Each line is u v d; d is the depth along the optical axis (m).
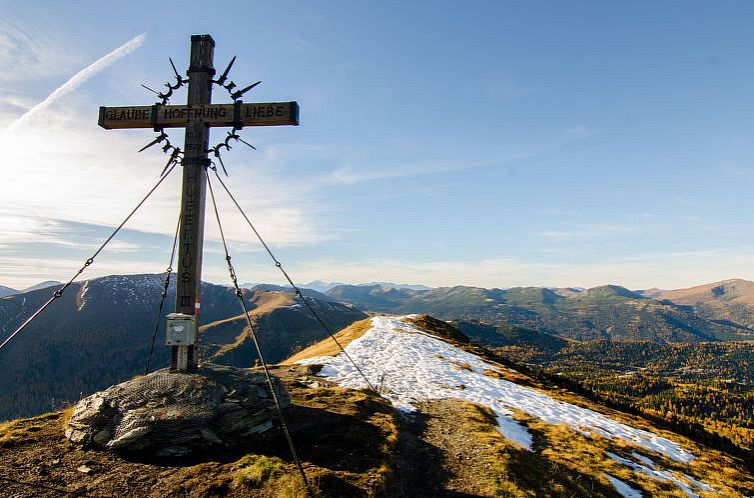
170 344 13.73
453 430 19.03
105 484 9.75
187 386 12.91
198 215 14.36
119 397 12.35
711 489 18.58
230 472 10.64
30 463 10.37
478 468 14.80
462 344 51.91
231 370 14.86
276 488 9.96
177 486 9.84
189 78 14.82
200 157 14.39
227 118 14.41
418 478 13.56
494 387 30.58
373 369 31.34
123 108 14.88
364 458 12.88
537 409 26.27
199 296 14.38
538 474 15.15
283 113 14.21
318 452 12.72
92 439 11.42
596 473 16.55
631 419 31.89
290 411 15.49
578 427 23.78
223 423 12.46
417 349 40.50
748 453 39.62
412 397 24.91
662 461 21.03
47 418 13.68
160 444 11.42
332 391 20.64
